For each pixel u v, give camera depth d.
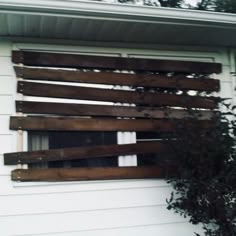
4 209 3.67
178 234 4.08
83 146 4.03
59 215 3.80
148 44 4.45
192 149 3.76
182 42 4.49
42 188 3.80
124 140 4.15
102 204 3.93
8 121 3.82
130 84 4.27
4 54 3.95
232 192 3.76
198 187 3.75
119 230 3.93
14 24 3.73
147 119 4.24
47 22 3.72
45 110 3.93
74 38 4.16
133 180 4.07
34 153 3.81
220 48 4.72
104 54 4.30
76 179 3.89
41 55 4.02
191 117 4.05
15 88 3.91
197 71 4.55
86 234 3.84
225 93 4.61
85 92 4.10
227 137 3.83
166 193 4.13
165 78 4.41
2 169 3.73
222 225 3.78
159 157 4.14
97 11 3.63
